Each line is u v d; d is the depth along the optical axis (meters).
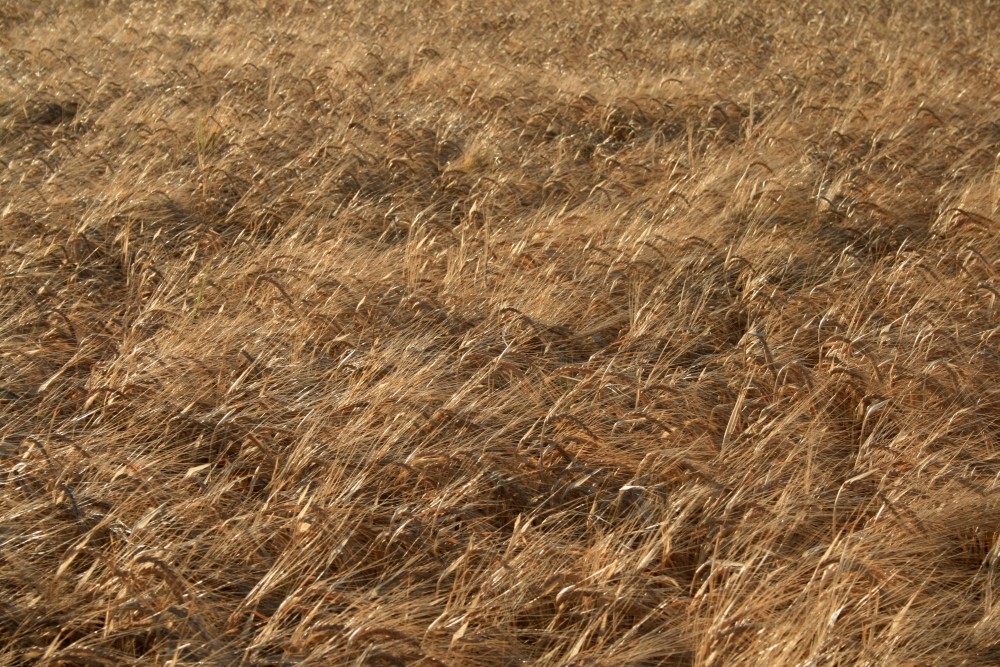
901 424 4.25
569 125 8.99
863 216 6.74
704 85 10.20
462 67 10.26
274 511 3.56
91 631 3.16
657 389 4.45
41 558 3.39
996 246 6.24
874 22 13.80
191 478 3.79
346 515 3.51
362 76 9.77
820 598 3.11
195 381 4.45
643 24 13.55
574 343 5.12
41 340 4.82
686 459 3.93
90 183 6.99
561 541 3.57
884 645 3.04
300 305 5.11
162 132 7.95
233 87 9.57
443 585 3.43
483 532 3.63
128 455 3.90
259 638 3.02
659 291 5.45
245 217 6.66
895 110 9.09
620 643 3.07
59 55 10.73
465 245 5.88
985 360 4.69
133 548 3.33
